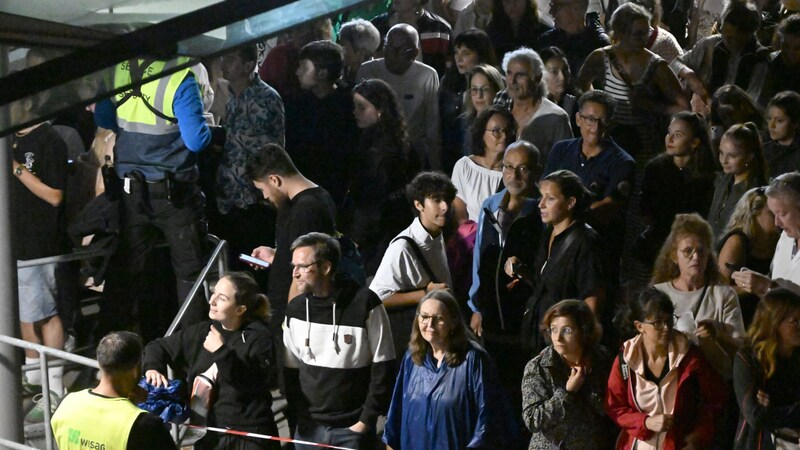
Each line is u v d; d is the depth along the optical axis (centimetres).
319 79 2597
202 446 1758
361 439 1741
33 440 2078
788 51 2759
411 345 1681
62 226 2209
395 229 2398
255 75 2492
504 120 2197
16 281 1666
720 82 2902
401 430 1722
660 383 1608
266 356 1716
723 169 2212
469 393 1652
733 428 1725
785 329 1549
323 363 1736
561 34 2955
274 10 688
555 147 2256
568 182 1847
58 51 705
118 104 2058
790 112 2195
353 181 2414
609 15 3381
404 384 1708
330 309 1728
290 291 1922
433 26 3120
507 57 2377
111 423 1468
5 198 1631
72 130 2481
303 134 2612
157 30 663
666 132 2584
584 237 1848
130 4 751
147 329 2205
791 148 2212
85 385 2233
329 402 1745
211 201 2509
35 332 2209
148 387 1686
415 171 2409
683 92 2586
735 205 2058
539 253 1905
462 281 2109
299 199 1973
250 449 1722
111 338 1498
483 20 3186
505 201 2006
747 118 2514
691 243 1770
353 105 2608
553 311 1639
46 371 1619
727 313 1764
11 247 1650
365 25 2920
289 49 2852
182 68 714
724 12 2878
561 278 1850
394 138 2391
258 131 2477
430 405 1666
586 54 2923
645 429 1600
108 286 2180
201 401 1719
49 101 687
